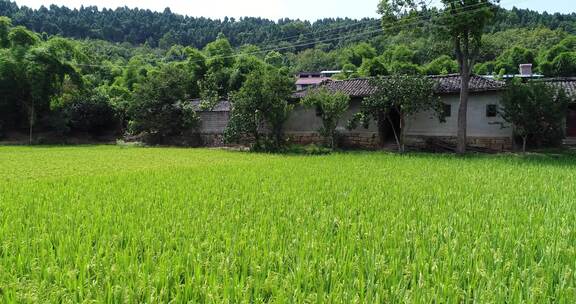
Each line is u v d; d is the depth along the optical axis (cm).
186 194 784
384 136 2406
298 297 301
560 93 1817
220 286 321
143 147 2775
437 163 1456
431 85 2027
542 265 378
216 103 3142
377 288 317
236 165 1429
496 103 2044
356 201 709
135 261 376
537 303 303
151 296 300
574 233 482
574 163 1426
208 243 430
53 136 3284
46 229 499
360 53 6562
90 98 3475
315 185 923
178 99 3084
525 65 3403
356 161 1559
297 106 2597
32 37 3472
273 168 1310
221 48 4769
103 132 3578
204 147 2823
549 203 693
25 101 3256
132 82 4653
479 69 5119
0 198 721
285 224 537
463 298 308
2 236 450
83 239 451
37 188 870
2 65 3103
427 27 2061
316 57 8594
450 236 482
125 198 734
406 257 397
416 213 615
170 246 430
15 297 295
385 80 2075
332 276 334
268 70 2445
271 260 380
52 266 354
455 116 2155
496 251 407
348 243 438
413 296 305
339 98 2177
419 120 2264
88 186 912
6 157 1859
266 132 2631
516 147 2042
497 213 618
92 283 329
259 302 299
